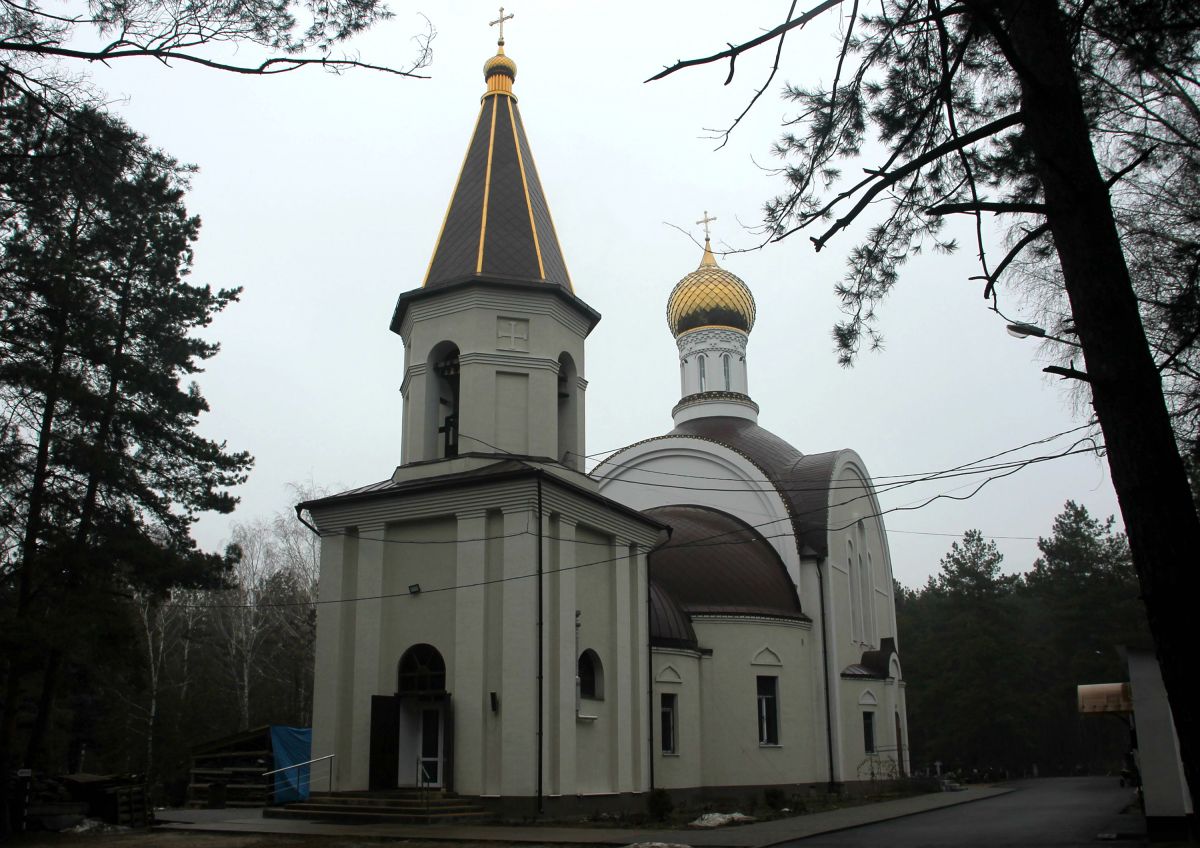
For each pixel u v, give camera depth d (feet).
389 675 75.41
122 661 73.10
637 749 82.74
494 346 81.30
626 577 85.05
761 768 97.14
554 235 89.25
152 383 76.02
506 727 69.62
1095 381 22.50
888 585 138.41
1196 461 37.24
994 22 22.67
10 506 69.05
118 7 28.07
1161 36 27.32
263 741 100.32
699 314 137.80
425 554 76.84
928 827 70.03
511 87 93.45
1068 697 207.41
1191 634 21.04
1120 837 59.26
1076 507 223.30
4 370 62.90
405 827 64.64
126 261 77.10
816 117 28.55
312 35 28.76
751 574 106.93
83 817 74.38
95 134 34.76
